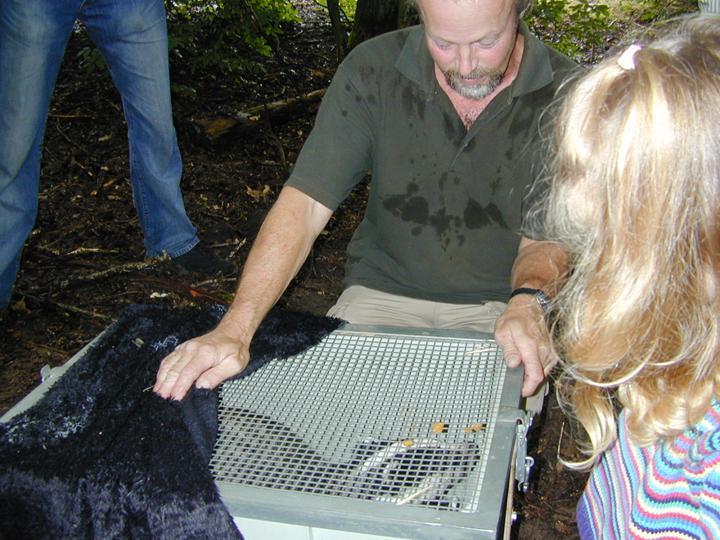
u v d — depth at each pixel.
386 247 1.96
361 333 1.49
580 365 0.90
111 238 3.29
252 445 1.22
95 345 1.48
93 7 2.63
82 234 3.30
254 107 4.42
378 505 1.07
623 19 6.02
